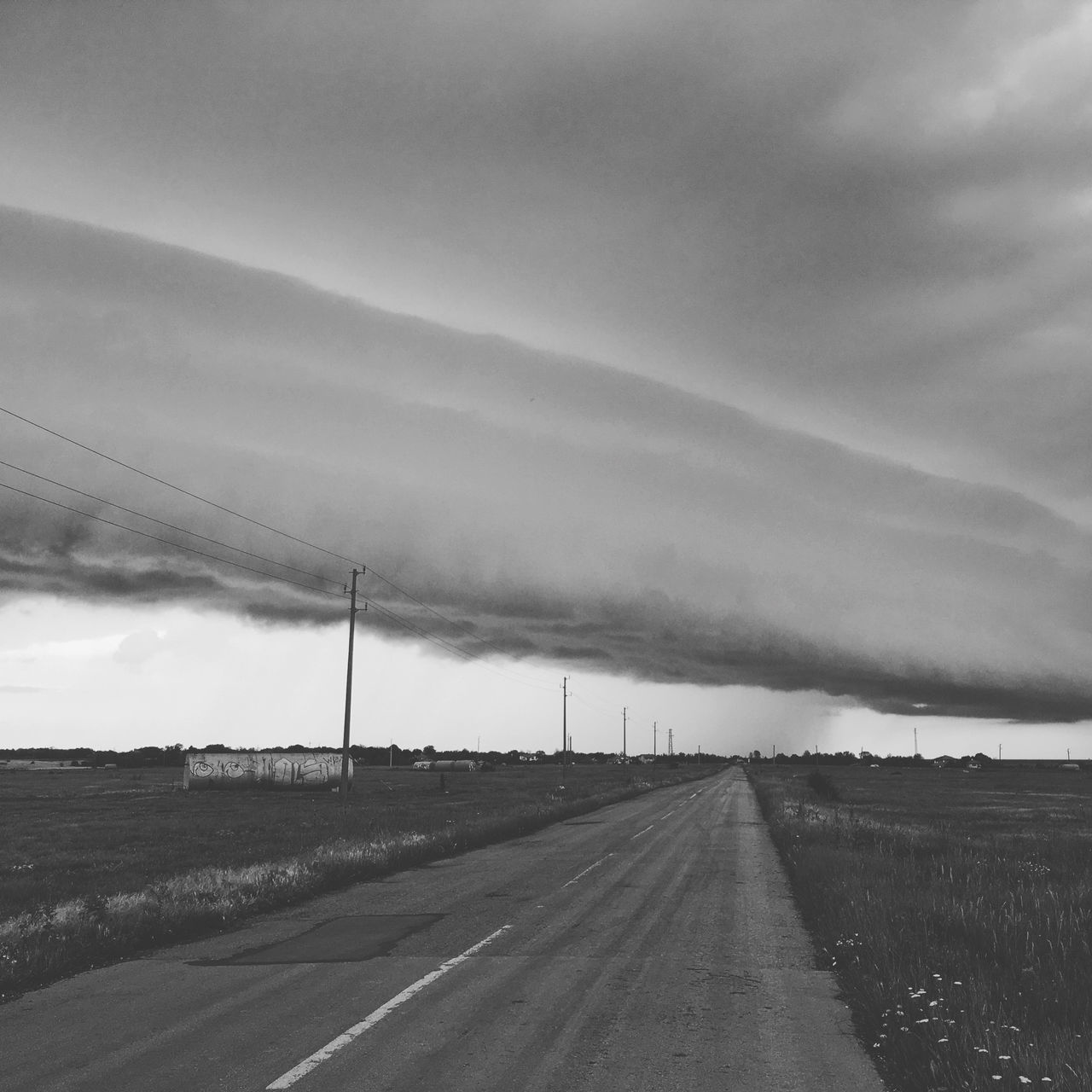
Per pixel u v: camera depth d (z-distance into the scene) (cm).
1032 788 9356
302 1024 809
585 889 1770
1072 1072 596
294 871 1809
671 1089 639
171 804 5756
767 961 1088
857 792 8169
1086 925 1195
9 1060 726
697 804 5381
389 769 17200
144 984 1010
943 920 1216
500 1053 720
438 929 1327
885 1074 670
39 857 2669
